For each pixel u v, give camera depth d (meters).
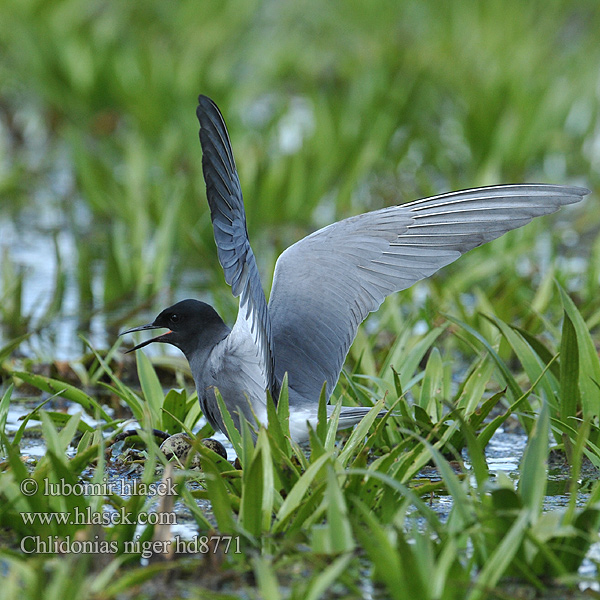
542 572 6.36
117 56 27.89
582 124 25.80
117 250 15.41
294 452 7.94
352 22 34.34
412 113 24.80
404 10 35.59
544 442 6.68
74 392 9.73
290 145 24.17
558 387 9.38
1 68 28.09
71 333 13.58
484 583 5.84
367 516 6.13
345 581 6.05
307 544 6.66
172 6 33.69
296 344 8.48
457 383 11.44
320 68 29.50
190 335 8.82
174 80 25.72
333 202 21.27
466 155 23.91
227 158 6.98
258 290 7.31
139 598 6.09
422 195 19.56
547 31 34.28
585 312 13.05
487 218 8.58
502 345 11.70
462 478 7.89
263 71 29.31
